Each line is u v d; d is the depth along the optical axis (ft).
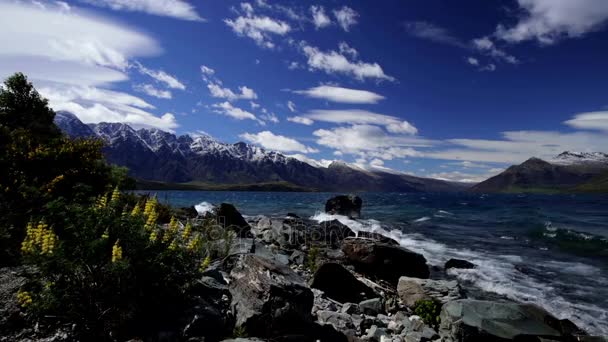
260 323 21.58
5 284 21.17
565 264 62.64
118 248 17.90
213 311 20.45
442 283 38.96
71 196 37.91
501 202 352.08
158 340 17.61
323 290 39.04
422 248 77.66
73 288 17.69
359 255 54.13
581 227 122.21
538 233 100.63
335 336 24.88
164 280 20.39
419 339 27.43
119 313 18.38
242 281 24.90
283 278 25.04
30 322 17.78
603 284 50.14
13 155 40.19
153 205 22.93
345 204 160.86
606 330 34.99
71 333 17.74
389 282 51.16
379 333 27.61
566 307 41.11
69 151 46.21
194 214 87.20
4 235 27.12
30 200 33.83
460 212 187.93
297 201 329.52
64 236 19.30
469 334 27.55
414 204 275.80
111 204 21.43
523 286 49.19
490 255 70.59
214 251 39.22
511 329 27.73
